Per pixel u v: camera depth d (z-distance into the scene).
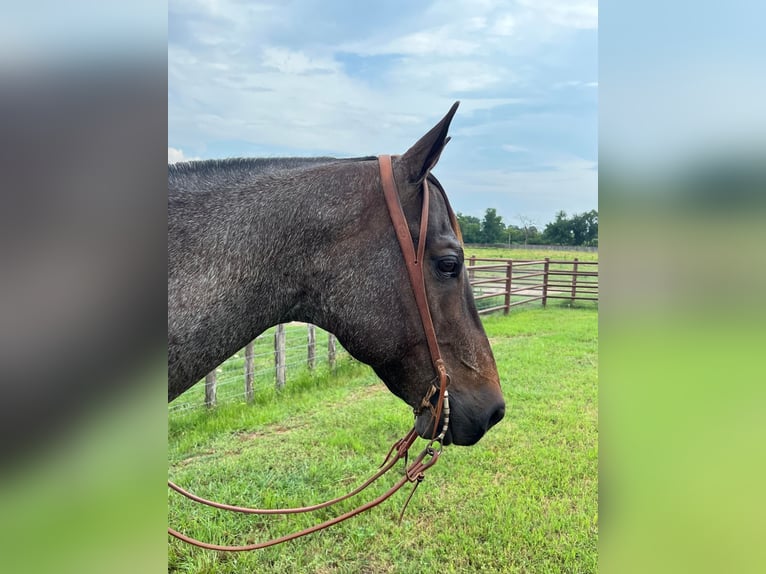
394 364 1.71
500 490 3.73
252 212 1.56
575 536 3.15
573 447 4.55
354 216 1.63
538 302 14.50
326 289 1.63
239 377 6.91
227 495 3.62
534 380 6.68
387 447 4.54
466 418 1.69
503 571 2.85
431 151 1.60
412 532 3.21
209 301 1.47
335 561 2.93
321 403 5.91
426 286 1.65
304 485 3.79
